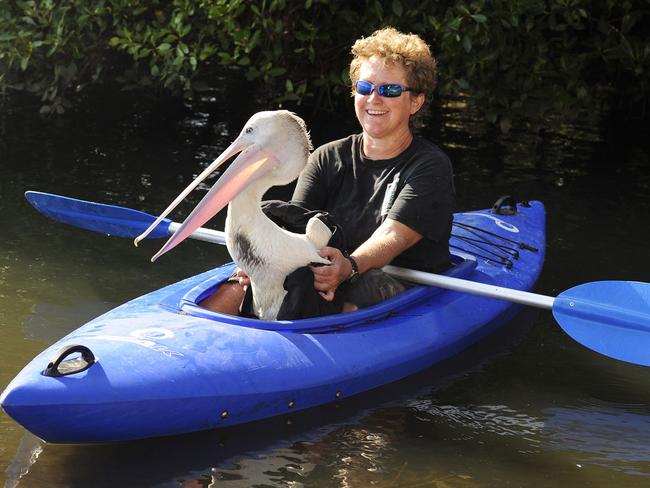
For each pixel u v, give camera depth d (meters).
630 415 3.79
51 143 7.28
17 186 6.14
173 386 3.25
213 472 3.15
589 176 7.29
